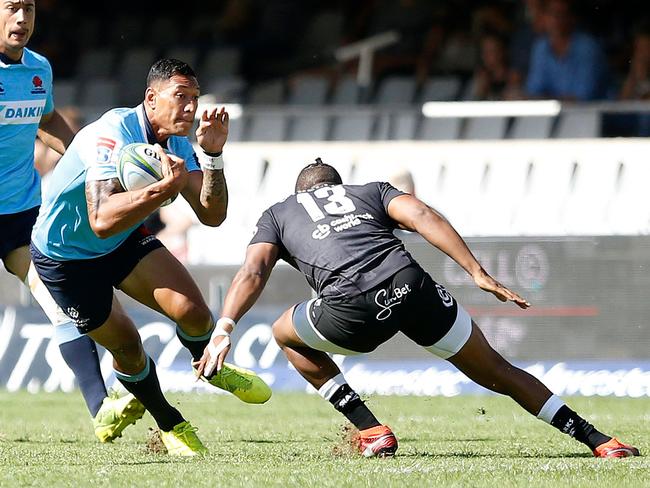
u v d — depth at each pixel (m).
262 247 20.14
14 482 16.73
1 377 41.12
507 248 38.69
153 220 45.81
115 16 67.81
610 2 56.88
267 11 63.91
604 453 19.91
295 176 48.25
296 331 20.50
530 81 52.78
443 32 58.50
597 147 45.22
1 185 25.31
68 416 30.72
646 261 37.81
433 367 38.56
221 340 18.86
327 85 57.69
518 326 38.41
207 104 52.97
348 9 62.97
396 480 16.52
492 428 26.73
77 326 21.31
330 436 24.86
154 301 21.08
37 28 66.62
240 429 26.75
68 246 20.50
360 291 19.66
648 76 51.84
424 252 38.75
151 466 18.84
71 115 48.62
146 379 21.36
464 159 46.69
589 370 37.94
